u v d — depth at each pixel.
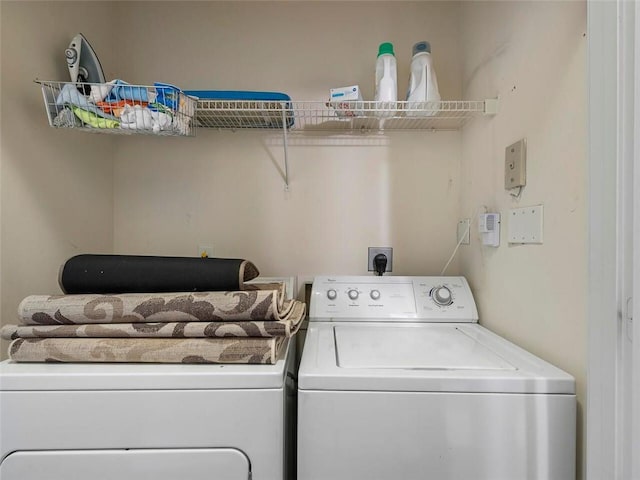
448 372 0.74
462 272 1.47
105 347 0.75
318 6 1.52
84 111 1.03
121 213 1.51
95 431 0.70
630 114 0.54
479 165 1.29
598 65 0.59
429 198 1.53
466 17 1.42
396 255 1.53
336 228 1.53
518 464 0.71
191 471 0.71
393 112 1.31
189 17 1.51
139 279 0.84
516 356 0.87
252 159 1.53
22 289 1.00
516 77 1.02
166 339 0.77
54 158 1.13
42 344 0.76
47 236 1.10
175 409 0.71
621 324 0.55
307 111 1.45
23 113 1.00
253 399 0.71
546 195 0.87
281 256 1.54
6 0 0.95
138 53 1.50
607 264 0.57
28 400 0.70
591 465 0.61
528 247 0.95
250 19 1.52
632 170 0.54
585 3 0.74
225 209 1.53
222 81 1.51
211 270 0.85
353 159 1.53
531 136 0.94
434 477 0.71
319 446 0.72
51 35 1.11
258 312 0.78
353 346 0.95
